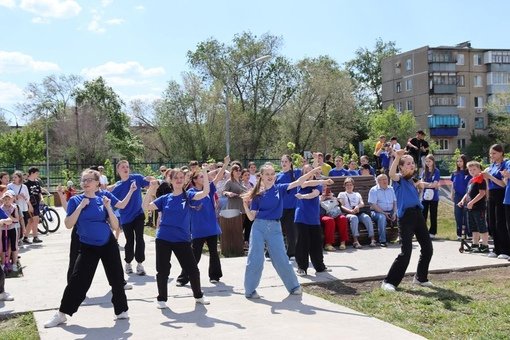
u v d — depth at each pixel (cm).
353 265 1003
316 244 928
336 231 1207
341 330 607
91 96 6750
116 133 6625
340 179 1337
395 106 7238
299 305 723
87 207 654
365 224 1243
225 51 5269
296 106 5197
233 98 5184
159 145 5325
